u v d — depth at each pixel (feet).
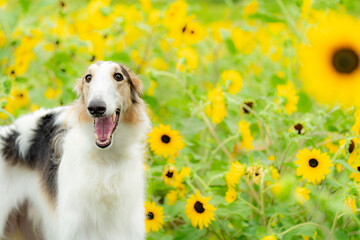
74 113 15.69
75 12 24.72
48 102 22.34
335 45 13.97
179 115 25.16
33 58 24.03
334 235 16.08
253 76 27.73
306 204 16.93
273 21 20.71
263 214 17.29
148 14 23.35
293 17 22.30
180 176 17.60
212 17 40.93
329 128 19.53
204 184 17.97
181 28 21.81
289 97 18.43
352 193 15.30
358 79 13.76
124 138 15.52
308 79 14.39
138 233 16.25
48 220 17.60
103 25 21.31
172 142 17.84
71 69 22.61
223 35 24.44
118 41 24.08
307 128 17.97
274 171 17.57
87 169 15.42
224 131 22.18
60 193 16.03
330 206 16.24
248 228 17.53
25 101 23.32
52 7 25.23
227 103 19.61
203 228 17.75
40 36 23.21
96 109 14.10
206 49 28.73
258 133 22.68
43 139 18.07
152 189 19.02
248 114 19.66
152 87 21.61
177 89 25.16
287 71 22.57
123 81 15.11
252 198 19.21
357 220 15.47
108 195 15.48
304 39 19.36
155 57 24.75
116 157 15.56
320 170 15.75
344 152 16.55
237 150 20.97
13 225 19.21
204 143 20.67
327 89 14.14
